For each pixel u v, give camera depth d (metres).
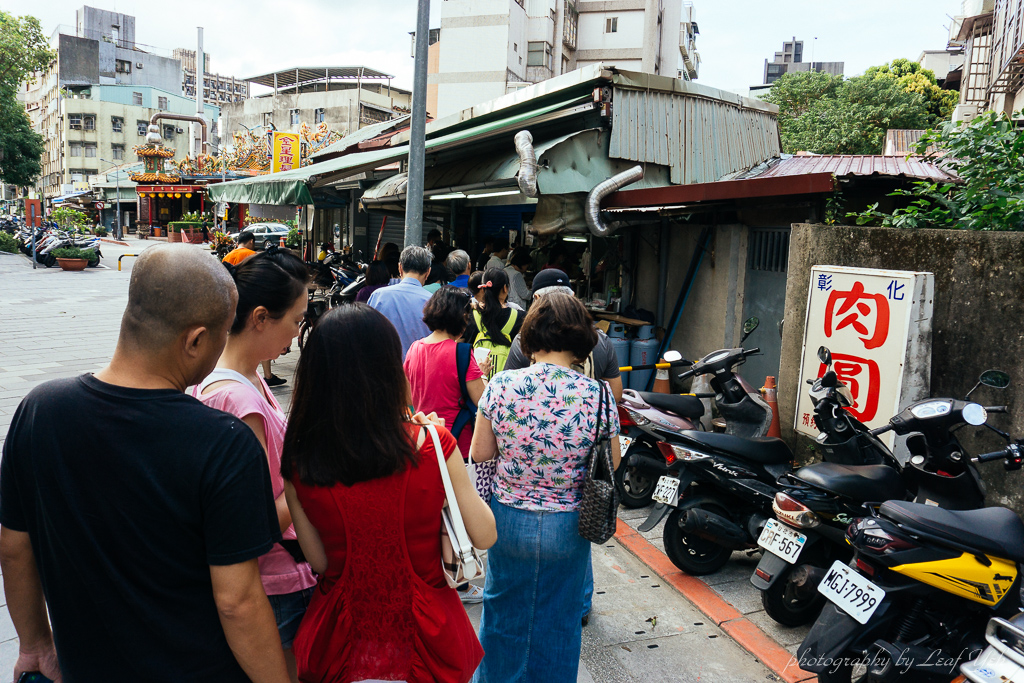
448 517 1.71
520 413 2.31
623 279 7.75
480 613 3.35
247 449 1.42
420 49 6.58
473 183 7.23
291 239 22.62
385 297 4.18
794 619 3.35
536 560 2.35
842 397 3.64
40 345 9.49
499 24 38.25
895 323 4.07
